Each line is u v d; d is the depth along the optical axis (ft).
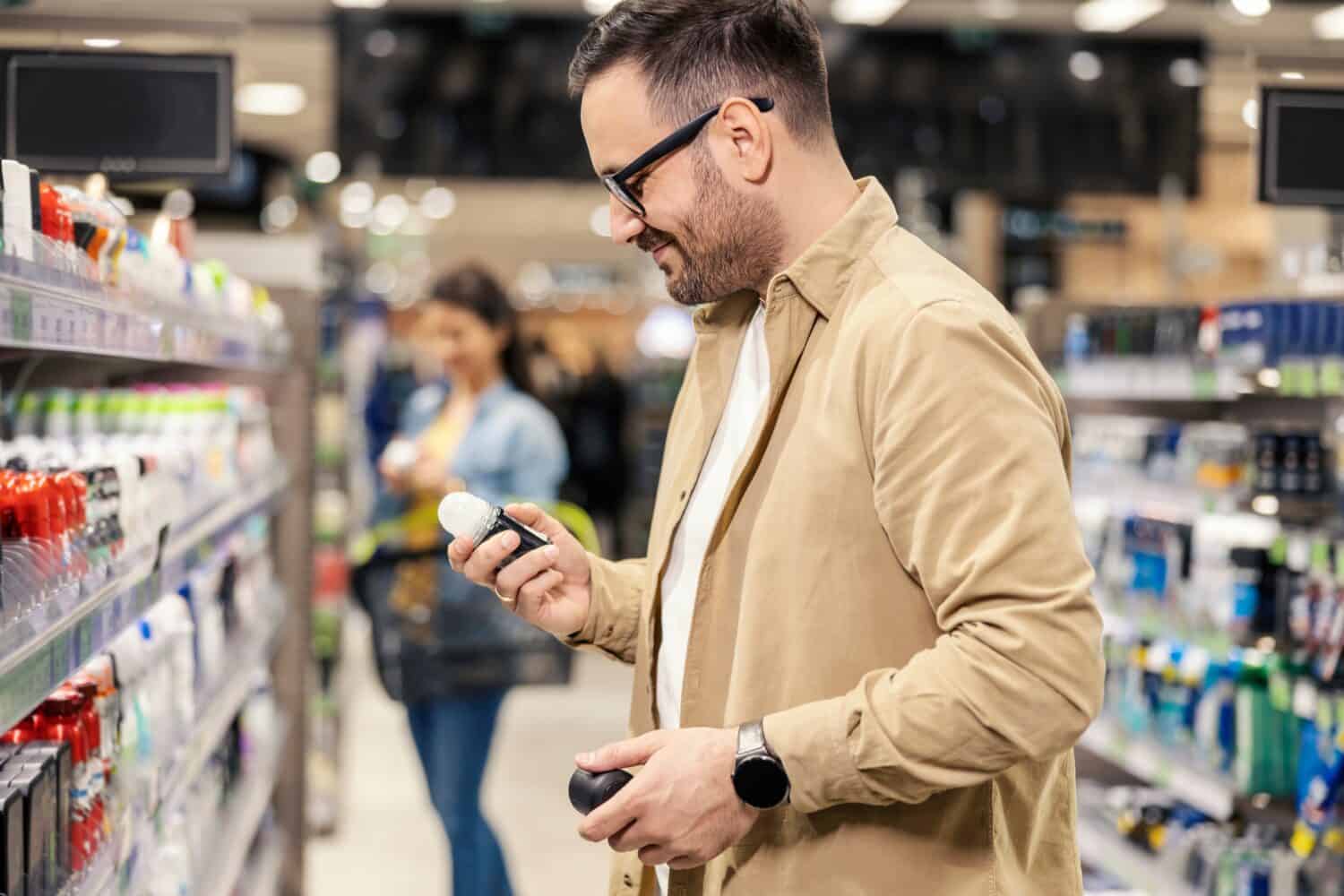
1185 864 13.03
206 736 9.43
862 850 5.42
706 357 6.33
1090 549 16.67
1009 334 5.24
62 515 5.85
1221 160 34.09
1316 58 11.05
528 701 29.45
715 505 6.09
